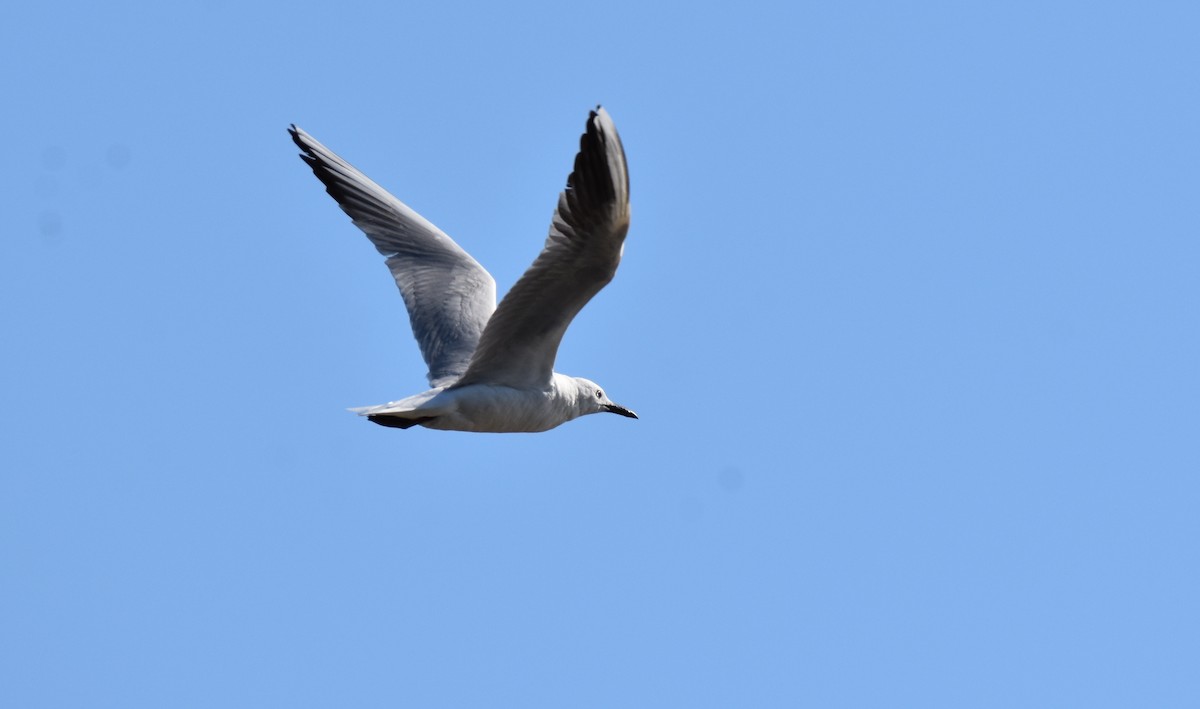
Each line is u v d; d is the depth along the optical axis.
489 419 15.67
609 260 14.34
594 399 17.17
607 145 13.55
